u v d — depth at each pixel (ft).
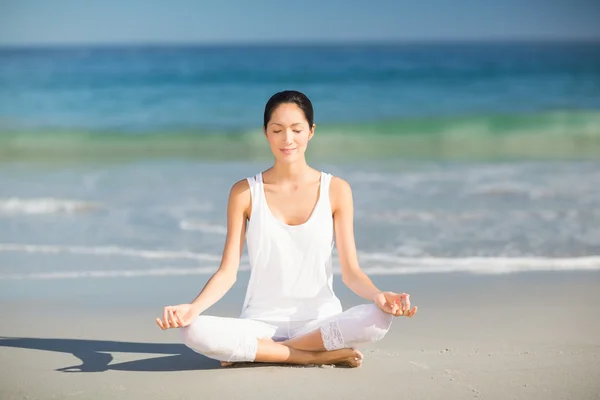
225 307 17.06
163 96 68.08
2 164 42.37
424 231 23.95
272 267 12.38
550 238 23.09
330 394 10.81
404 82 75.51
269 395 10.80
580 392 10.81
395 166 38.32
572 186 31.35
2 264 20.88
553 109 60.18
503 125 54.44
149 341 14.23
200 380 11.59
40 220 26.40
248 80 78.79
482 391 10.88
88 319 15.90
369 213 26.40
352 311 11.70
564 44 110.83
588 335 14.26
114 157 45.11
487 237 23.24
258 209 12.36
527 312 16.03
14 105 64.44
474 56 97.55
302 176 12.51
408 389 11.00
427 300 17.07
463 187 31.35
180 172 37.63
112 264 20.83
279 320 12.32
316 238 12.30
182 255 21.68
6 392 11.21
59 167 40.68
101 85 71.87
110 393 11.08
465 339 14.02
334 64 90.17
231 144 49.88
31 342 14.17
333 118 58.90
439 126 54.65
